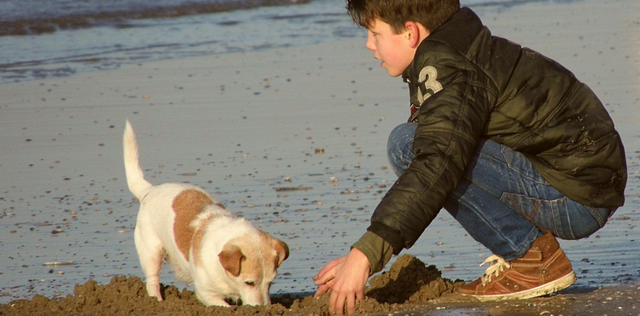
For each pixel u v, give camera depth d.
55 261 9.41
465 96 6.17
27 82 19.83
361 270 6.09
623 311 6.72
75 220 11.02
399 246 6.14
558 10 29.59
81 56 22.95
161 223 8.36
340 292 6.12
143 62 22.31
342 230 10.28
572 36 23.83
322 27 27.94
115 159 14.10
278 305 7.15
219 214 8.14
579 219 6.75
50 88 19.22
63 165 13.70
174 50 24.06
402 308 7.05
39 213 11.29
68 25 27.00
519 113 6.42
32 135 15.39
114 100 18.06
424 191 6.07
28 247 9.89
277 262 7.67
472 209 6.84
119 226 10.80
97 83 19.73
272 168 13.23
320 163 13.48
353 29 27.44
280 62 22.17
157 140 14.98
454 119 6.12
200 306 7.55
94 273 9.04
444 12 6.48
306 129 15.60
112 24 27.75
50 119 16.53
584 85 6.66
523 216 6.89
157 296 8.19
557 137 6.48
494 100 6.32
